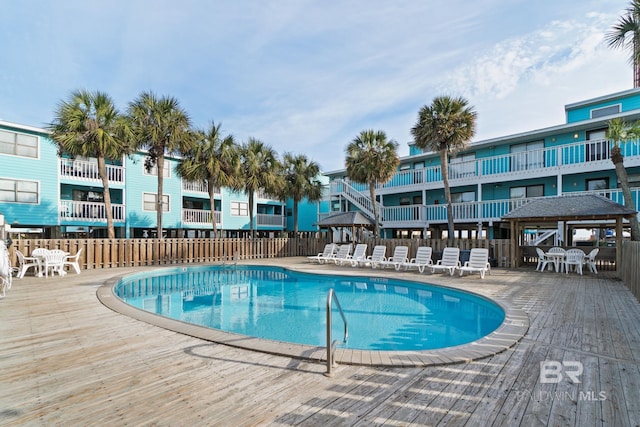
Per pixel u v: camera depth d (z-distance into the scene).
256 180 19.98
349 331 6.57
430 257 13.41
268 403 2.95
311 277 13.30
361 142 19.20
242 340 4.61
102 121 14.51
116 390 3.21
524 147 19.23
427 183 21.98
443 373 3.57
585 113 18.05
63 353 4.20
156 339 4.76
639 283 7.23
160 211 16.56
